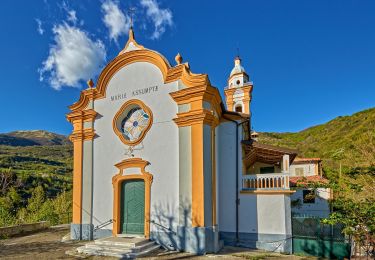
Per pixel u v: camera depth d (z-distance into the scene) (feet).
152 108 43.86
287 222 40.83
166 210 40.11
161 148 42.09
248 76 88.99
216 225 39.68
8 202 88.89
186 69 41.73
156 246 39.09
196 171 38.24
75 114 49.34
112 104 47.60
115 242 38.19
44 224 59.57
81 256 35.76
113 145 46.29
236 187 44.52
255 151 54.34
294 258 36.65
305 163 92.27
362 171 28.27
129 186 44.62
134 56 46.47
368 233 25.66
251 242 42.09
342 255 36.78
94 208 46.01
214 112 43.65
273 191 42.01
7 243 44.47
